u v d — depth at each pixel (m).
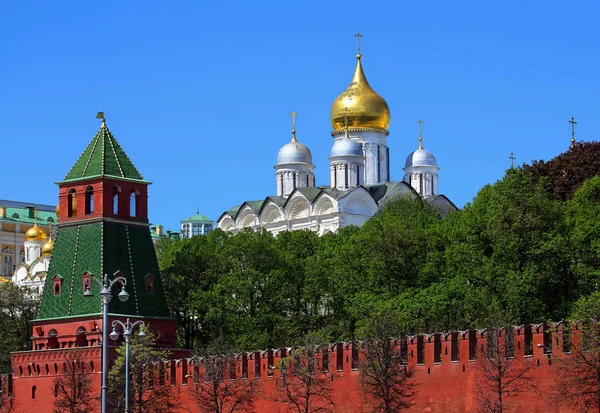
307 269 170.50
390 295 157.25
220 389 135.75
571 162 184.50
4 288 185.88
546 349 111.81
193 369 142.12
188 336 168.50
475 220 156.50
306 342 135.62
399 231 166.88
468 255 153.12
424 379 121.00
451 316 147.88
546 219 150.38
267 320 162.62
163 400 139.75
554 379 110.50
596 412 106.62
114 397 139.12
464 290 148.62
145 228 160.75
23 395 155.88
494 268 147.75
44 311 158.00
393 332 127.19
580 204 161.12
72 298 155.88
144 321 154.62
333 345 128.75
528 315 143.38
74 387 144.12
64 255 159.00
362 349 125.62
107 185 158.38
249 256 172.38
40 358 154.88
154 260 159.62
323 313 171.25
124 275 156.12
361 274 167.00
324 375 128.88
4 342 177.62
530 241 147.75
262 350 146.75
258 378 135.75
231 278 165.75
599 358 106.56
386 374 119.44
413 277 164.50
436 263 161.62
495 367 113.44
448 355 119.31
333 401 127.69
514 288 142.50
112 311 153.00
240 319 162.38
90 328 153.00
